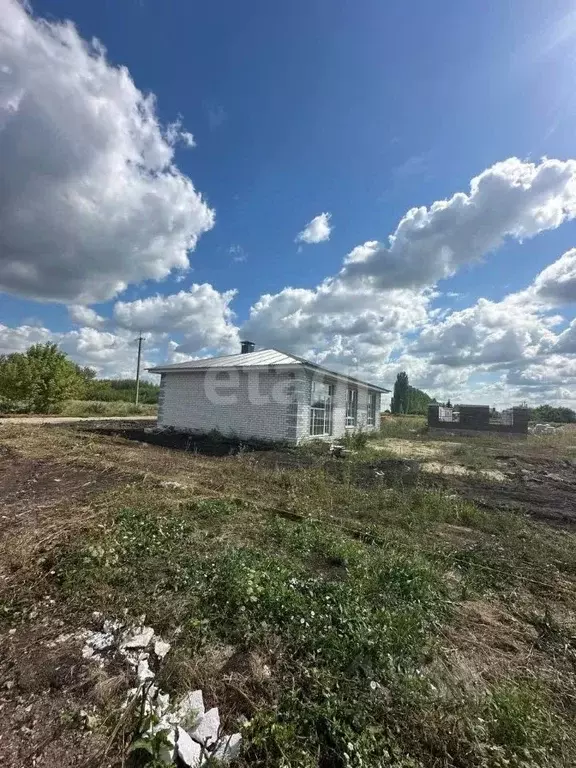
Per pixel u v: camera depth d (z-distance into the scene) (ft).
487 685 6.82
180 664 6.86
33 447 28.99
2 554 10.84
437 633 8.28
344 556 11.59
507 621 8.98
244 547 11.87
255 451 35.04
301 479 22.12
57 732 5.53
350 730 5.57
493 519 16.47
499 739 5.58
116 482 19.61
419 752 5.41
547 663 7.58
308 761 5.16
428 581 10.21
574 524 16.56
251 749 5.40
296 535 13.20
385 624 8.03
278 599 8.67
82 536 12.03
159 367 48.65
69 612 8.44
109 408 84.38
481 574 11.21
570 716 6.26
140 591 9.23
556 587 10.59
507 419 64.75
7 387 65.46
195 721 5.72
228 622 8.19
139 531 12.56
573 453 42.22
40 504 15.65
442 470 28.58
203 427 45.91
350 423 53.72
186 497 17.16
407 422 82.99
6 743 5.33
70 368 72.95
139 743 5.00
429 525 15.62
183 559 10.79
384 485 21.93
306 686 6.53
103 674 6.60
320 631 7.82
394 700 6.18
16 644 7.37
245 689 6.47
